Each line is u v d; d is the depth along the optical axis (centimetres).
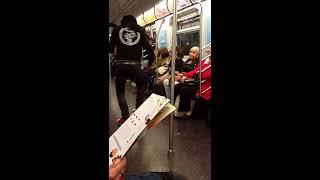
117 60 486
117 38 475
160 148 418
